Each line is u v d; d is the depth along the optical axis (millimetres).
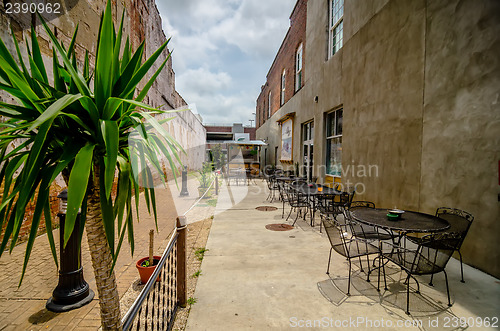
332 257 3596
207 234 4676
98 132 1232
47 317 2250
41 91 1354
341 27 7582
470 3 3234
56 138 1238
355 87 6125
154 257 3031
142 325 2141
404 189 4445
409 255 3074
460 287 2734
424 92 4008
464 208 3314
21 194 1032
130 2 8438
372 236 3293
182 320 2230
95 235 1331
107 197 1122
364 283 2852
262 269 3215
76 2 5500
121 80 1391
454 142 3473
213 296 2604
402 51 4496
